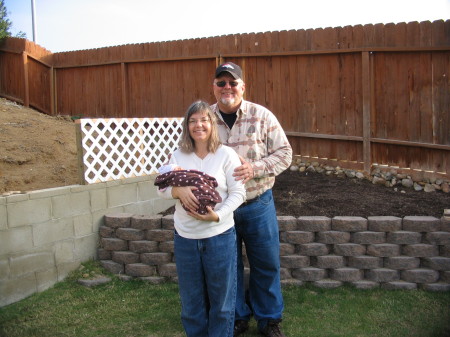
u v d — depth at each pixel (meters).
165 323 3.69
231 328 2.98
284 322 3.66
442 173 5.60
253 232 3.33
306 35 6.61
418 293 4.07
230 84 3.22
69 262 4.54
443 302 3.90
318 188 5.58
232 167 2.90
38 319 3.75
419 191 5.49
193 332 2.97
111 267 4.67
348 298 4.03
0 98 9.36
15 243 4.05
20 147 5.87
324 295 4.10
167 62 8.28
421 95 5.73
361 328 3.52
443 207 4.84
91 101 9.64
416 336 3.38
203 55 7.70
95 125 4.84
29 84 9.90
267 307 3.44
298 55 6.73
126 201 5.11
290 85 6.86
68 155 6.10
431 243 4.16
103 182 4.87
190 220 2.82
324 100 6.56
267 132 3.33
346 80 6.33
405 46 5.76
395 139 5.98
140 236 4.62
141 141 5.45
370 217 4.30
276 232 3.42
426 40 5.61
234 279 2.95
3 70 10.37
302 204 5.01
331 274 4.29
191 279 2.88
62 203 4.45
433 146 5.61
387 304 3.89
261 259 3.38
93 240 4.77
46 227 4.31
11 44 10.06
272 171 3.25
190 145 2.94
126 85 8.92
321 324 3.60
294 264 4.31
